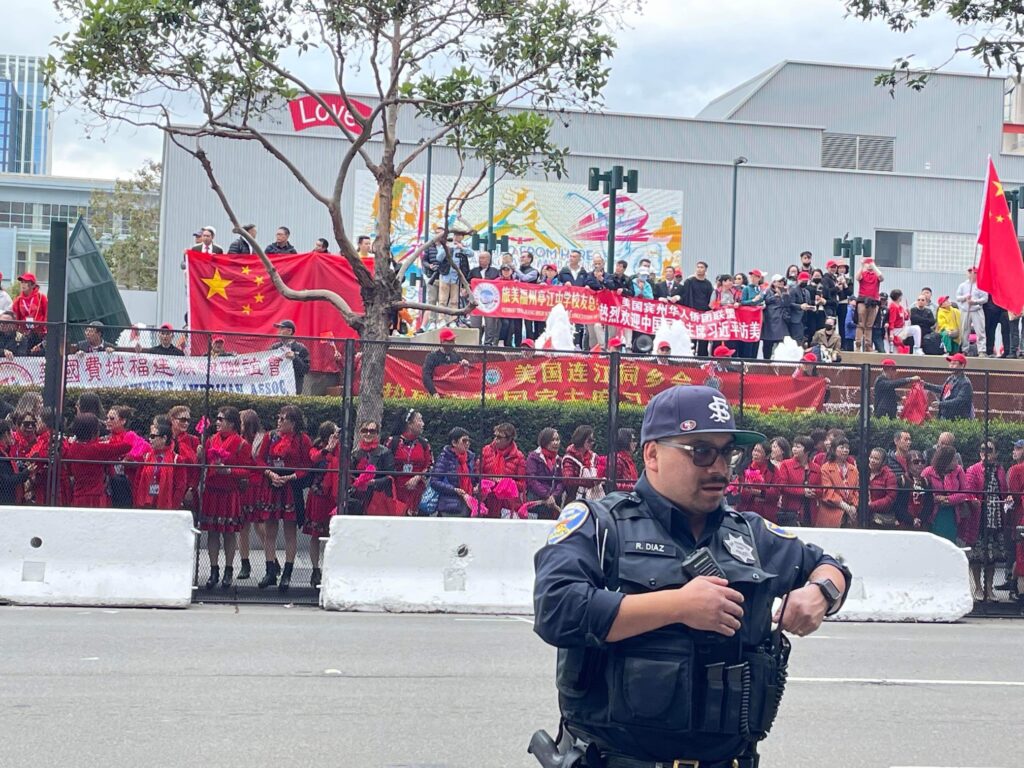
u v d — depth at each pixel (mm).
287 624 12094
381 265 18828
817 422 16297
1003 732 8086
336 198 18531
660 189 48781
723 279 26516
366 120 18391
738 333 24266
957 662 11016
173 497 14141
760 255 50125
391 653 10344
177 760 6754
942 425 16875
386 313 18891
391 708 8164
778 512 15375
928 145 58750
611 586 3518
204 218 44000
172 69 18234
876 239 51531
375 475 14406
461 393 16266
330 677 9172
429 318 25672
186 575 13258
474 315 23750
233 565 14438
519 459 14961
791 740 7688
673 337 23797
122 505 14117
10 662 9359
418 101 18703
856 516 15469
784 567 3689
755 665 3467
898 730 8047
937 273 51969
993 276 23328
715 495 3547
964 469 16766
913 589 14438
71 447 13961
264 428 15250
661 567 3490
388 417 16016
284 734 7391
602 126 50750
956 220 52188
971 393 17047
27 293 21594
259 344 15328
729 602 3291
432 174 45375
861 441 15430
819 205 50812
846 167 58188
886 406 16828
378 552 13586
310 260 22016
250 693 8508
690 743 3471
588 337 24953
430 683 9039
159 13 17391
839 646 11836
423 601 13531
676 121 51594
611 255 27266
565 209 47312
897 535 14492
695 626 3305
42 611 12484
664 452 3561
